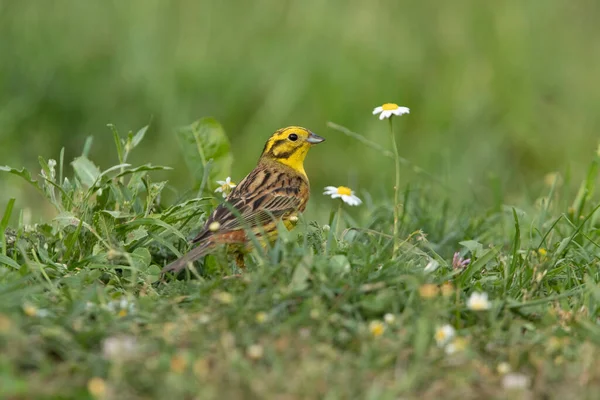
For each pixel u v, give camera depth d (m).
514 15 20.16
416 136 18.23
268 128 18.03
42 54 18.58
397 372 6.91
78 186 10.30
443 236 11.66
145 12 19.52
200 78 18.59
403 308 8.04
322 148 17.83
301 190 11.43
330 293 7.93
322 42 19.34
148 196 10.40
